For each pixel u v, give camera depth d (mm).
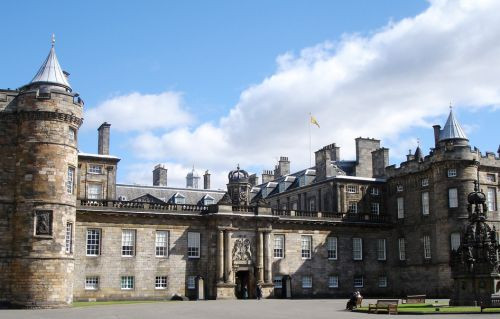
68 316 35906
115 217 58969
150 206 60750
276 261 66500
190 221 62656
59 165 48438
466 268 43562
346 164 81375
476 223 44531
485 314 35625
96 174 68812
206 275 62500
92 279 57094
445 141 65375
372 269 71688
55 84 50812
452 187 64250
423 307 41844
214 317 35406
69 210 49156
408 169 71250
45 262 46688
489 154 66500
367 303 53969
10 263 47000
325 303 52312
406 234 71000
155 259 60250
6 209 47688
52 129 48500
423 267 67688
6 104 48906
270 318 34656
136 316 35969
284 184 86250
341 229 71000
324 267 69062
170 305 48375
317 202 77375
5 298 46406
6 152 48500
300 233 68562
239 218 63531
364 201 74688
